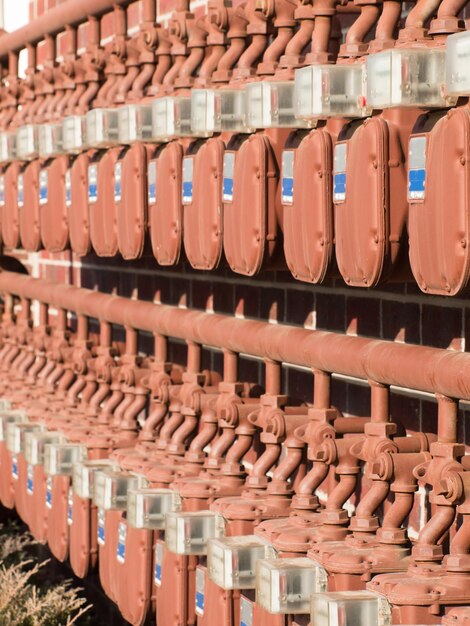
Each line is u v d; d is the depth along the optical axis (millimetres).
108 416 4086
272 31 3123
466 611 2221
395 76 2295
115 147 3668
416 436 2699
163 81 3561
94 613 5133
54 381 4672
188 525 3021
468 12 2863
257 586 2646
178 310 3625
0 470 4844
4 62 5281
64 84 4262
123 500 3457
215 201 3104
